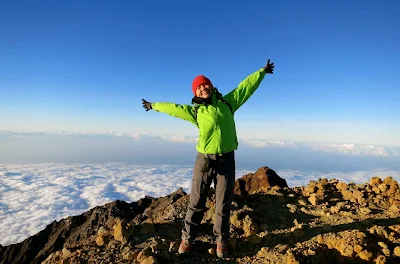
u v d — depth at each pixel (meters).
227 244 5.18
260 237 5.56
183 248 5.02
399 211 6.46
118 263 4.84
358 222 5.96
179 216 6.63
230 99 5.00
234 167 4.98
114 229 5.85
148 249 5.00
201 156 4.96
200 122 4.71
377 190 7.72
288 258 4.70
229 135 4.78
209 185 5.03
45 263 5.45
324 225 5.82
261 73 5.17
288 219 6.46
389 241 5.29
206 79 4.75
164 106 4.77
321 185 8.05
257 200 7.40
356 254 4.96
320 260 4.84
